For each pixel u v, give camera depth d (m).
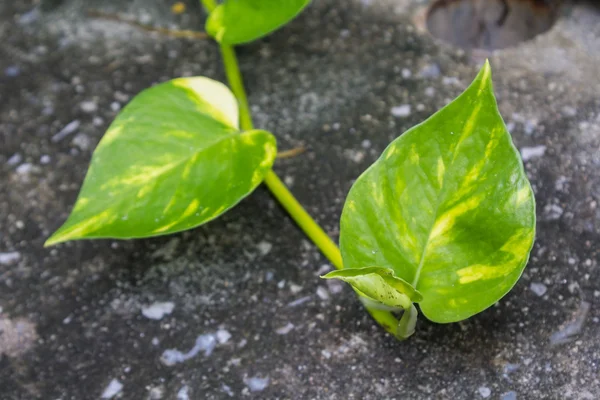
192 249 0.66
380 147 0.68
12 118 0.72
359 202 0.60
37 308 0.64
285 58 0.73
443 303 0.59
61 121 0.71
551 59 0.71
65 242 0.66
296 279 0.64
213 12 0.69
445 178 0.59
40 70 0.74
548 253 0.64
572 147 0.67
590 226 0.64
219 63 0.73
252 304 0.64
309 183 0.67
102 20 0.76
